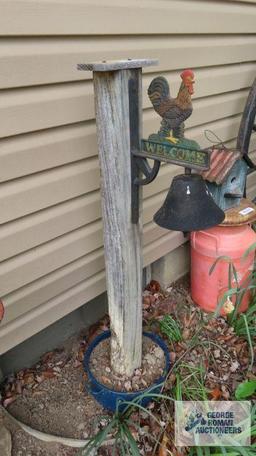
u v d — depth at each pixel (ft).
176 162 3.52
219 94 6.61
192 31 5.53
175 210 3.61
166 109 3.50
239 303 6.44
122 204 4.12
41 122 4.19
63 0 3.88
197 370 5.55
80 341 6.61
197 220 3.55
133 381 5.20
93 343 5.75
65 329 6.47
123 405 4.99
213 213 3.66
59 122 4.36
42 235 4.76
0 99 3.77
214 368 5.91
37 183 4.43
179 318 6.96
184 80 3.32
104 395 5.01
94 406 5.49
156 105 3.58
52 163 4.49
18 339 5.13
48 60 3.99
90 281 5.82
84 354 5.97
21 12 3.60
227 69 6.57
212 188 6.10
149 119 5.49
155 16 4.89
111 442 4.92
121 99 3.57
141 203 4.30
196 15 5.48
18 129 4.01
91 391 5.23
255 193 9.11
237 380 5.71
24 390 5.74
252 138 7.89
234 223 6.16
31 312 5.16
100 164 4.06
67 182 4.76
